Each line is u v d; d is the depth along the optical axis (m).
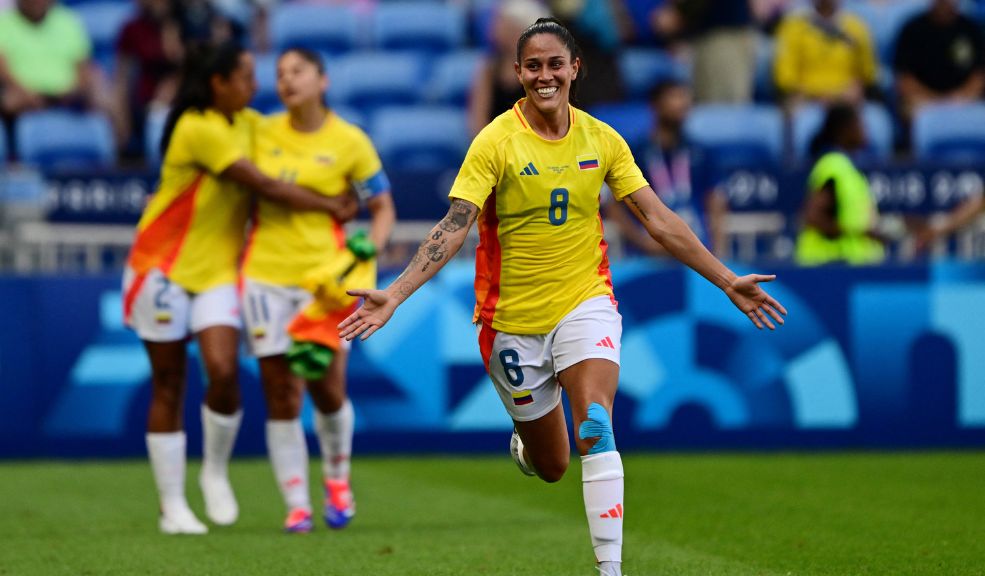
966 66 50.78
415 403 34.41
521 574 19.16
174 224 24.03
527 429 18.38
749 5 49.47
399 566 19.86
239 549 21.66
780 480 29.89
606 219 38.34
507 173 17.27
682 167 37.22
